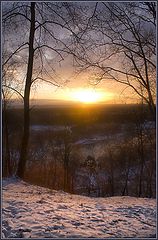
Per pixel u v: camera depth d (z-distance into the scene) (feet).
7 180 57.52
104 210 37.27
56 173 96.07
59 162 103.30
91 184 113.39
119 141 126.41
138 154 109.60
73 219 30.71
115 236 25.71
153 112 51.52
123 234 26.73
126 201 47.19
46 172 90.07
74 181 115.24
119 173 121.39
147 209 39.70
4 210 31.14
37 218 29.45
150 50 49.55
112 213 35.81
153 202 46.91
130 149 119.96
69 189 95.25
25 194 44.98
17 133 97.86
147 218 34.53
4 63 62.59
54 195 47.80
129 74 53.11
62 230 26.27
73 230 26.50
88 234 25.63
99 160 125.49
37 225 27.07
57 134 118.83
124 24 47.26
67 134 114.42
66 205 37.65
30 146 114.32
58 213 32.55
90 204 41.19
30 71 64.95
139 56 50.16
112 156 125.80
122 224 30.81
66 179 96.53
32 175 82.23
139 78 51.65
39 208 33.83
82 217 32.07
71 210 35.04
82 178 116.98
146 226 30.68
